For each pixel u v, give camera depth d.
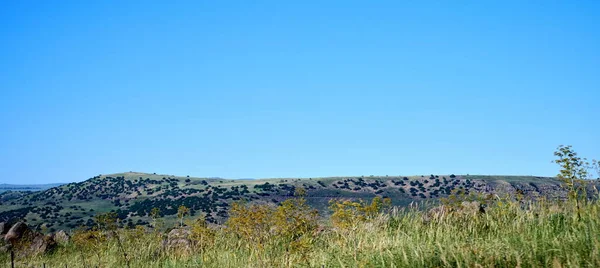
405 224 12.12
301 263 10.66
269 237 12.57
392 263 8.93
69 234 20.67
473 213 12.19
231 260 12.47
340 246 11.16
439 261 8.79
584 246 8.33
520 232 10.16
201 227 15.17
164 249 15.37
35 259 16.86
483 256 8.53
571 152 11.23
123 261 14.69
